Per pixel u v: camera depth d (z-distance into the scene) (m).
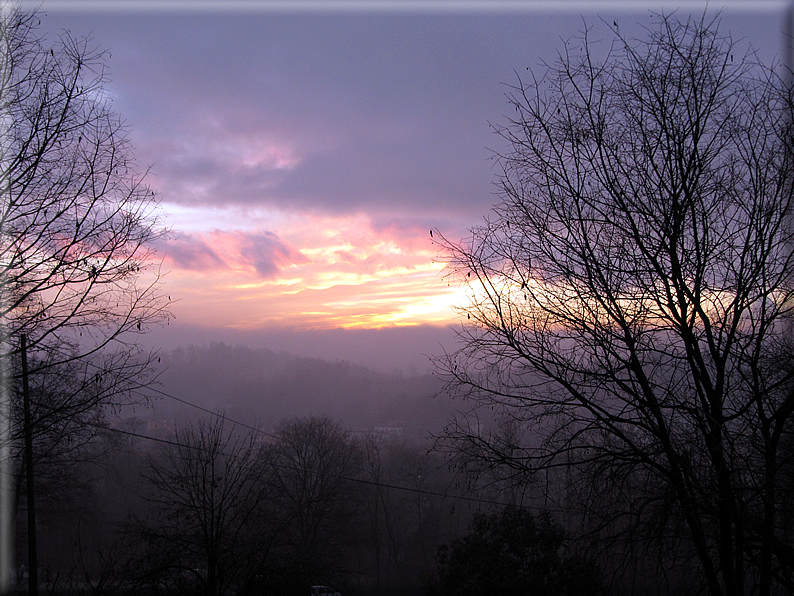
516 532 13.19
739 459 7.14
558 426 8.30
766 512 6.97
